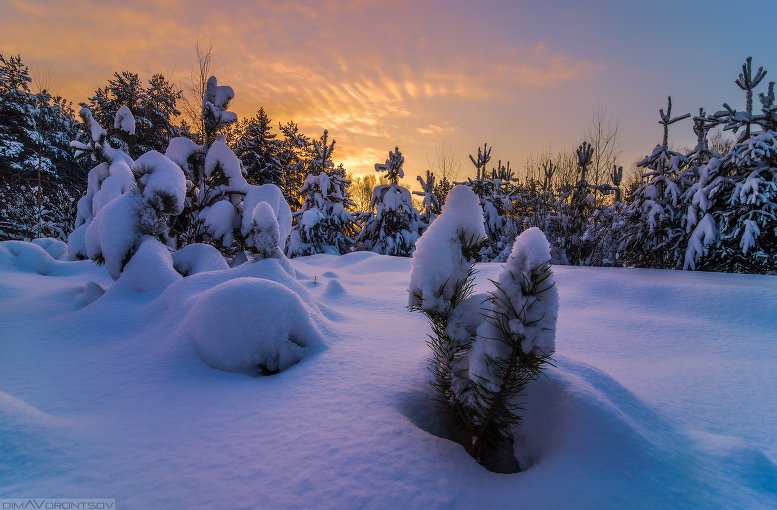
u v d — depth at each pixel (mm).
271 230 5914
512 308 2234
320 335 4012
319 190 22062
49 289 6523
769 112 11141
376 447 2248
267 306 3592
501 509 1854
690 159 13906
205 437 2367
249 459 2145
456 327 2605
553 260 14211
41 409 2686
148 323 4441
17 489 1801
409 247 19594
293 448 2244
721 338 5387
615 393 2723
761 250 10883
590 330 5805
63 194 19328
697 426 2961
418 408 2842
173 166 6219
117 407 2764
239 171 9148
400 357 3684
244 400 2861
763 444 2699
